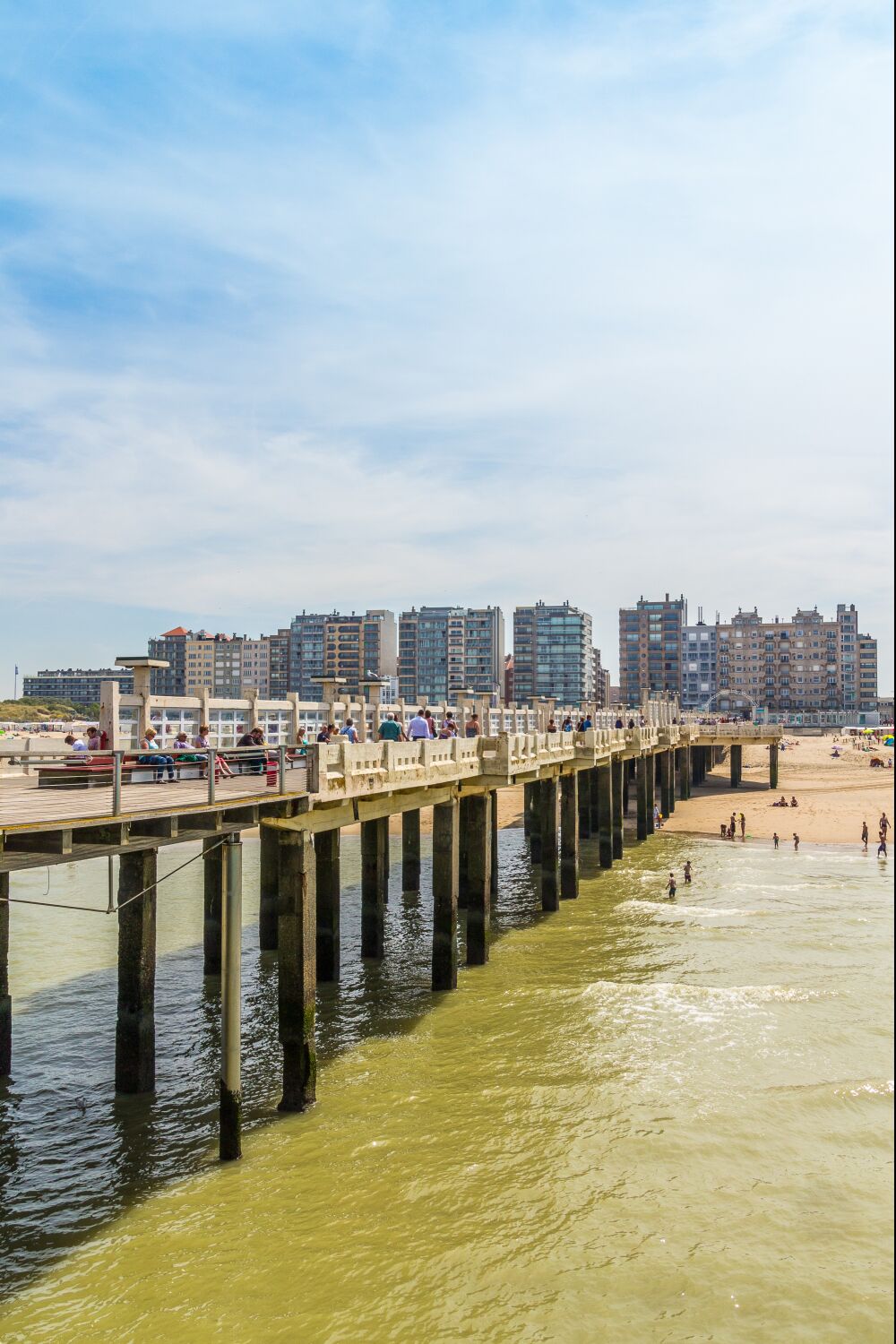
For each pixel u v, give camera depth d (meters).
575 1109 19.48
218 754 18.02
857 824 61.94
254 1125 18.59
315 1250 14.70
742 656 196.38
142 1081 19.91
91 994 26.89
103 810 13.80
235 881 16.92
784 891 41.53
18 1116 19.05
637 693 198.62
